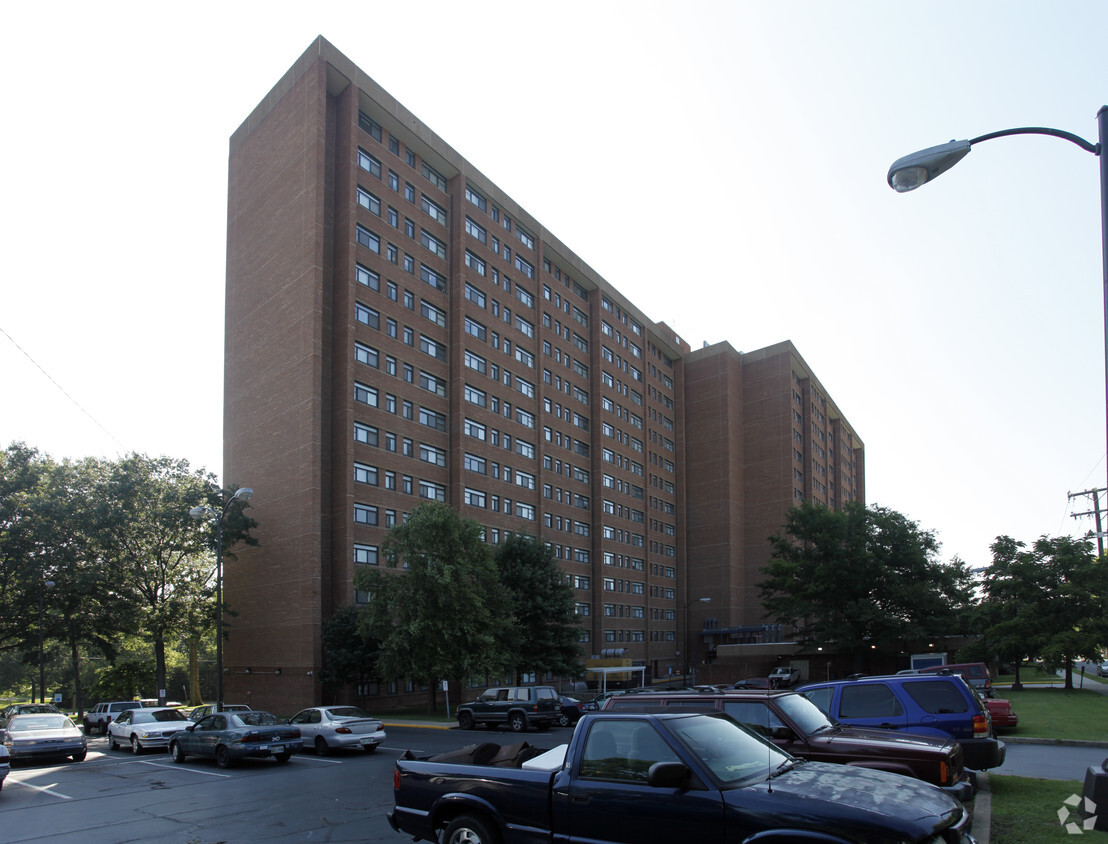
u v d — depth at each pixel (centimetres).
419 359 5109
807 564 4778
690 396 8988
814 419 9588
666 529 8356
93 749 2778
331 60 4750
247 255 5034
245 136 5250
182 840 1111
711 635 8225
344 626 4034
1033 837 813
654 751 650
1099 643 4000
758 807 578
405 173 5247
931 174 866
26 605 4444
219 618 3058
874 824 539
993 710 1891
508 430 5881
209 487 4538
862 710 1107
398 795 816
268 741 2034
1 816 1387
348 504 4341
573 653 4641
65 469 4531
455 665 3581
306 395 4375
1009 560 4369
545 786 696
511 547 4688
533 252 6544
